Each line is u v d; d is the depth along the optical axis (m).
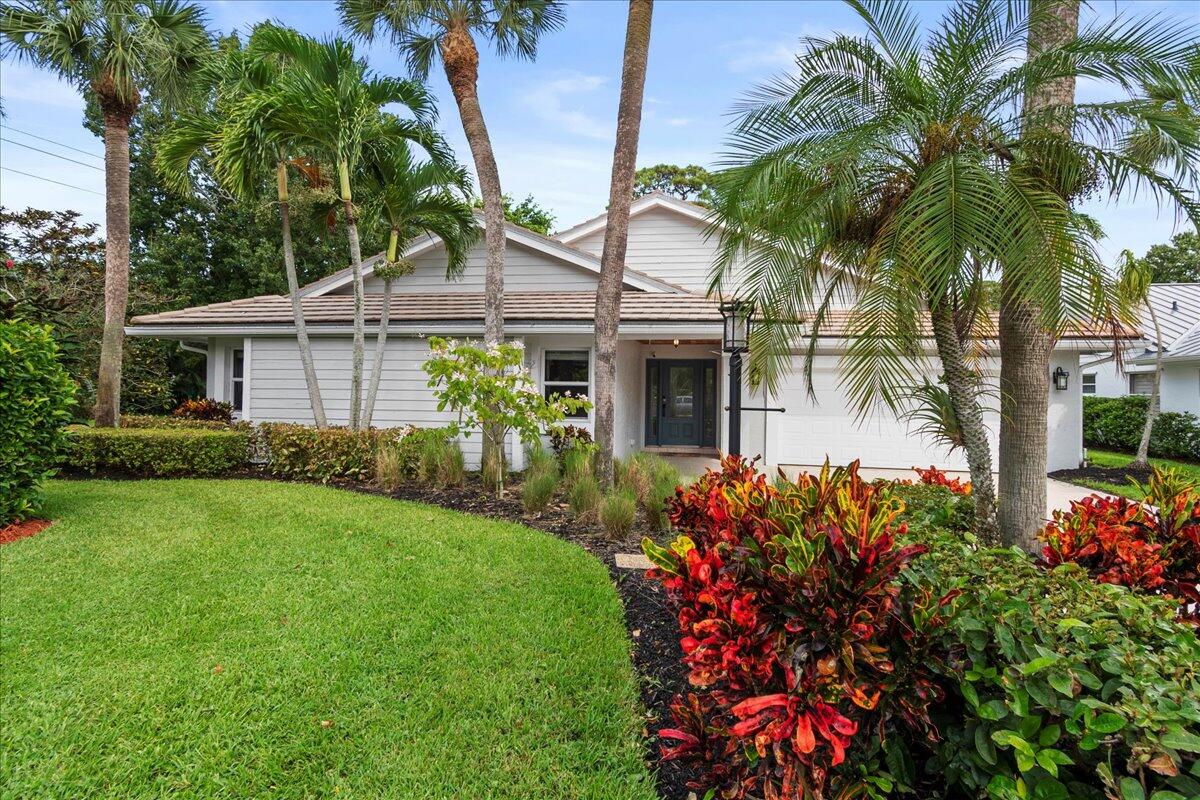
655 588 4.38
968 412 4.25
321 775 2.42
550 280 11.99
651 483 7.13
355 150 8.84
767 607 1.91
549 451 10.03
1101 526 2.95
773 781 1.80
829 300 4.64
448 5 8.45
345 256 22.19
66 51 9.09
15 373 5.66
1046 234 3.32
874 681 1.79
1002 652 1.69
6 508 5.66
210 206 20.58
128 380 14.82
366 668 3.20
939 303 4.11
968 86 3.89
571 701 2.92
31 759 2.47
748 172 4.18
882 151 3.84
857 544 1.84
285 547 5.21
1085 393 19.39
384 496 7.56
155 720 2.72
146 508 6.62
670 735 2.18
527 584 4.40
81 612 3.85
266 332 10.88
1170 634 1.87
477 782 2.38
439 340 7.17
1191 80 3.41
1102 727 1.45
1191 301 17.33
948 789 1.89
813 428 11.80
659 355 13.99
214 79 10.01
